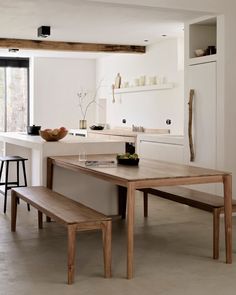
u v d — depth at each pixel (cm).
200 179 401
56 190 575
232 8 601
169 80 863
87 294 335
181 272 385
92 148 588
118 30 770
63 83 1159
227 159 608
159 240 486
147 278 370
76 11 623
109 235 370
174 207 659
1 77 1159
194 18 657
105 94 1135
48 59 1141
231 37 602
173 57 848
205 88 640
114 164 476
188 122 674
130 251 370
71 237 357
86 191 589
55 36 835
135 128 970
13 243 468
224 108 603
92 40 877
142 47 941
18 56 1130
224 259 422
